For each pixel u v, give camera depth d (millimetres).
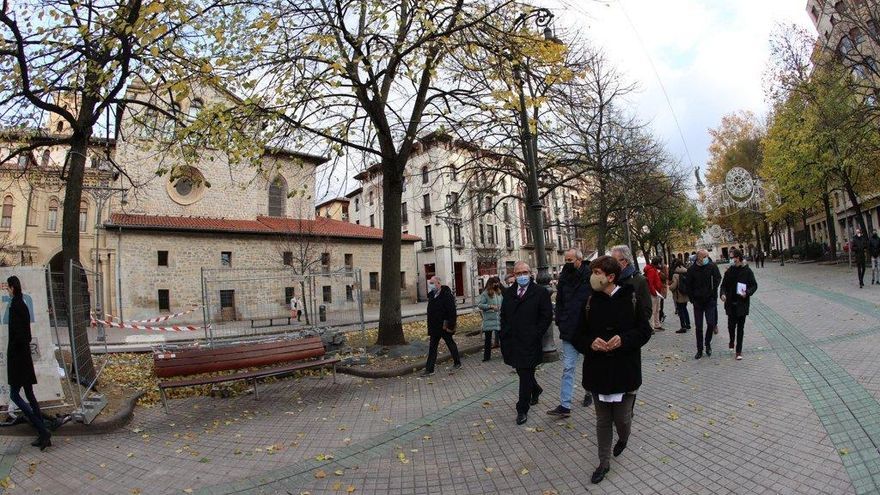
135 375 9789
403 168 12109
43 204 29797
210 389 8719
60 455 5332
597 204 25359
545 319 5824
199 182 10969
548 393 7008
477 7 9664
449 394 7449
